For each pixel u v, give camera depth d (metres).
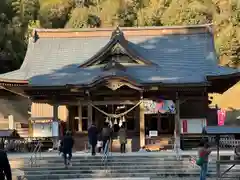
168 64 36.06
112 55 35.44
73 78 34.16
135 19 92.50
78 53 38.88
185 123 32.84
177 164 25.20
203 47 38.25
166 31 40.16
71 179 22.94
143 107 32.50
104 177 23.77
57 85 32.50
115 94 33.25
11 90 35.72
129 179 22.58
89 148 31.88
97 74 34.41
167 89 32.34
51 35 40.97
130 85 31.52
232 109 53.91
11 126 38.66
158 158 25.94
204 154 20.19
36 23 80.69
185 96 33.47
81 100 33.31
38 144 29.89
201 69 35.34
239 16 75.31
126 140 31.66
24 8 80.50
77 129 35.44
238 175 23.48
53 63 37.78
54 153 30.41
